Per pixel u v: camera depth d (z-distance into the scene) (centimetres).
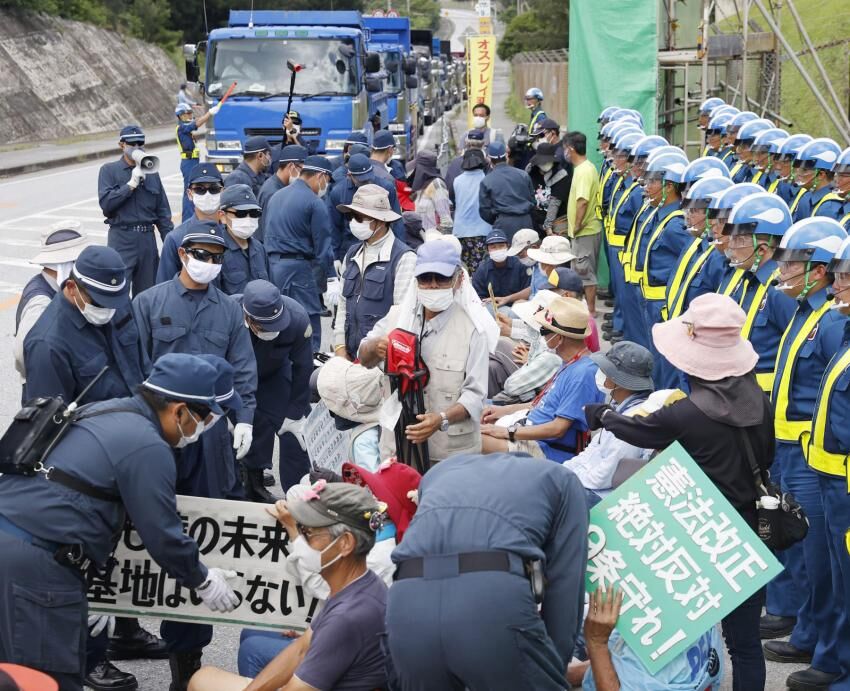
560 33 4894
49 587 422
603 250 1386
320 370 615
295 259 968
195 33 6184
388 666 386
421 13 11488
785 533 455
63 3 4869
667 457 416
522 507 377
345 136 1680
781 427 568
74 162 3322
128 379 556
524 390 651
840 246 519
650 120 1395
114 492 432
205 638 525
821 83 2084
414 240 1122
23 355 562
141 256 1187
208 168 826
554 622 385
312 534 397
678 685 417
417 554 372
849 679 520
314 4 5759
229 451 579
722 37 1659
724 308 459
